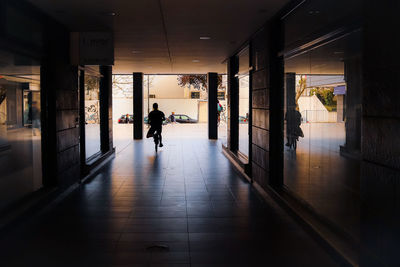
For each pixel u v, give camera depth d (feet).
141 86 59.82
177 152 44.01
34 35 19.39
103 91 39.37
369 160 10.40
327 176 15.97
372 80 10.23
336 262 13.00
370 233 10.37
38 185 21.07
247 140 31.07
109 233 16.17
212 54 38.37
